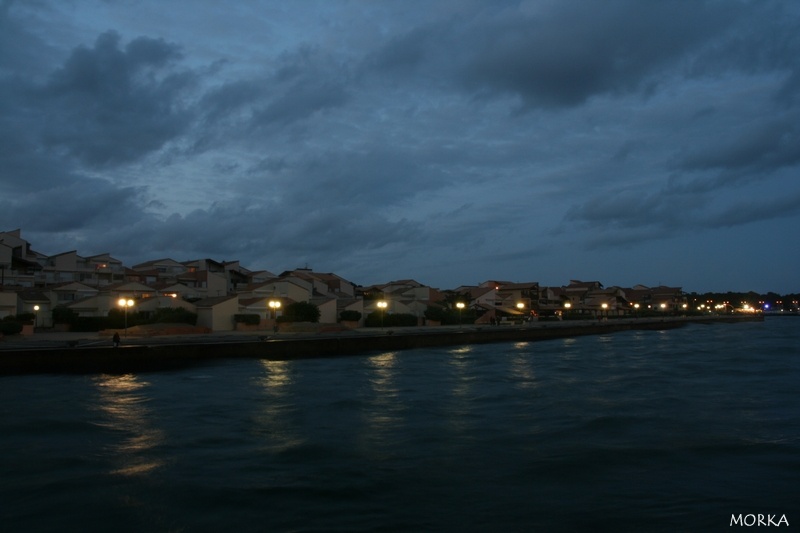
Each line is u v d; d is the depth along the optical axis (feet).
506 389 108.27
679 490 54.29
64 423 78.54
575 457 63.67
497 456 64.13
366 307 281.13
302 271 378.32
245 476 57.36
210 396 99.66
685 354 179.63
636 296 554.87
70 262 284.61
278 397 98.78
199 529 45.98
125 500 51.39
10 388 107.96
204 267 333.62
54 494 52.75
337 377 124.36
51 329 210.59
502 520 47.65
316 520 47.47
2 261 255.70
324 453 64.90
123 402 93.91
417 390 106.83
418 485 55.16
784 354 178.19
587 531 45.78
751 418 82.53
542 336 261.03
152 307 229.45
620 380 120.06
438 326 280.10
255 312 237.45
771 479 57.16
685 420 81.15
